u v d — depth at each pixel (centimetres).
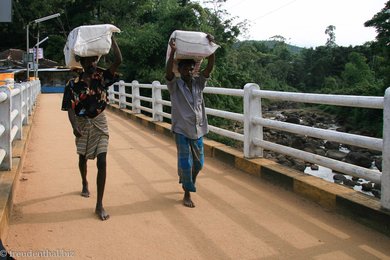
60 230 371
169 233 369
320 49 6825
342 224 394
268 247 342
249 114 588
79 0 3738
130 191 493
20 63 3259
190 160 436
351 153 1753
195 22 2053
